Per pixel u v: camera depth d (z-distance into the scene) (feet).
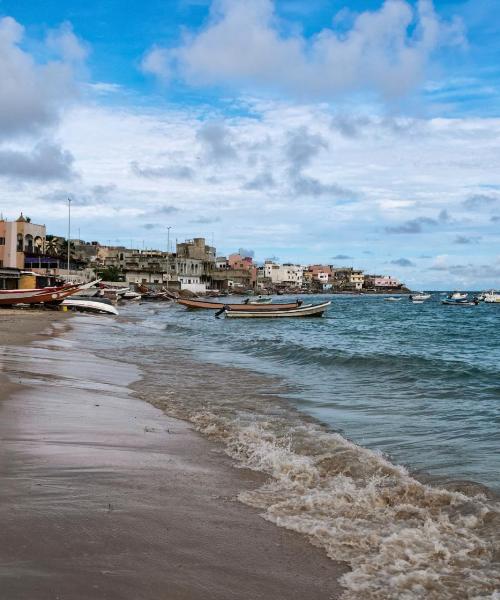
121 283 374.22
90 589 12.34
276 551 15.28
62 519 16.17
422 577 14.14
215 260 561.43
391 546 15.85
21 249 272.51
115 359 62.90
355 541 16.19
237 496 19.60
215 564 14.26
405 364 63.77
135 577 13.12
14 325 104.37
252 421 33.35
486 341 111.45
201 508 18.16
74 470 21.08
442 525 17.62
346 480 22.03
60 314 151.43
